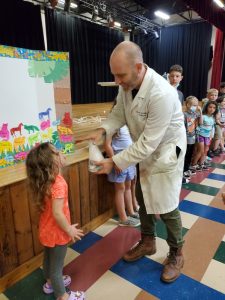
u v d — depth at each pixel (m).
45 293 1.40
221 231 1.96
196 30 8.19
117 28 8.66
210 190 2.75
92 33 8.28
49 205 1.19
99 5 6.99
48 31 6.86
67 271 1.56
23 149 1.63
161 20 8.65
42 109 1.68
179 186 1.42
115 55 1.12
